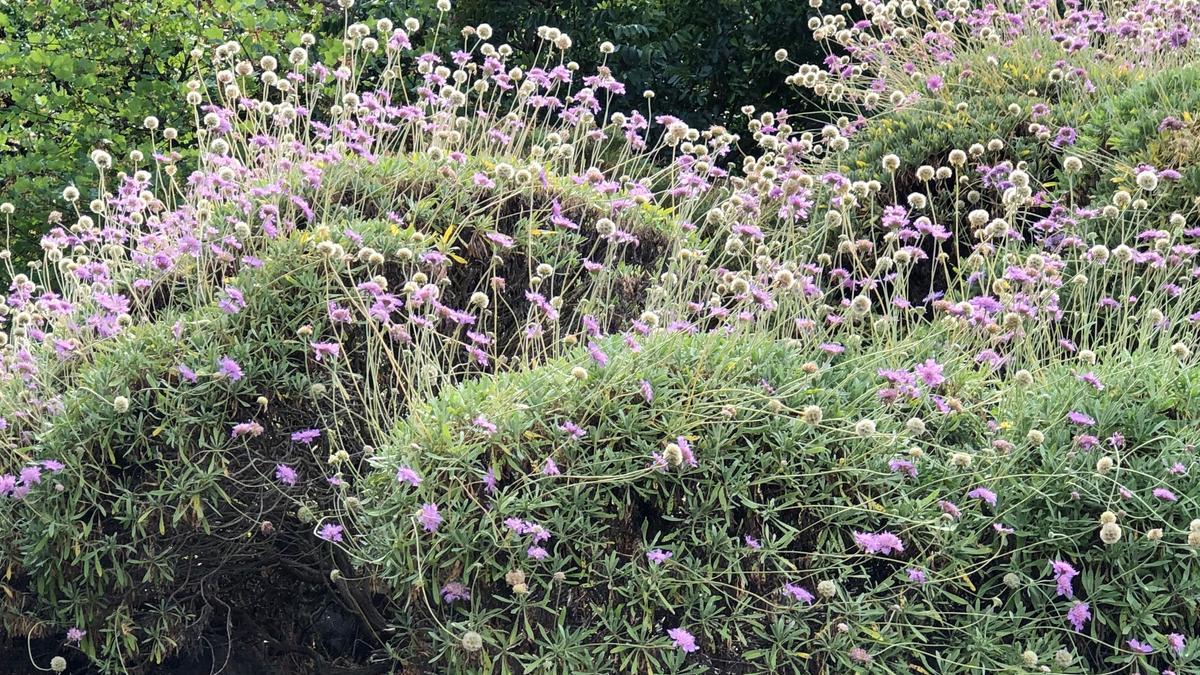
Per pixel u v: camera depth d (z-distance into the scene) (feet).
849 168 16.47
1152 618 7.22
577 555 7.49
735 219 11.96
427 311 9.78
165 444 9.07
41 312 10.66
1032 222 14.61
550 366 8.45
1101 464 7.38
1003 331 9.84
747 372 8.23
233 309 9.52
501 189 12.28
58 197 16.98
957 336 9.71
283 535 9.55
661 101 27.22
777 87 27.17
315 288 9.96
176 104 19.70
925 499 7.61
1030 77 17.43
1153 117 14.07
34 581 8.93
